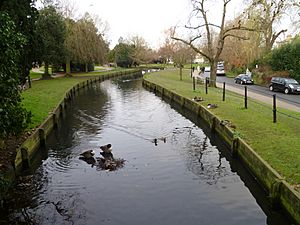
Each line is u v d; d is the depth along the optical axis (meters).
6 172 9.80
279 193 8.23
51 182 10.70
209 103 21.03
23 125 11.02
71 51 44.59
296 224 7.32
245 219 8.20
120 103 27.83
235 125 14.47
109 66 88.06
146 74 57.03
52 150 14.28
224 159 13.03
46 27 38.53
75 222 8.23
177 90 29.36
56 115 19.02
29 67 22.02
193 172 11.49
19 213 8.73
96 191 9.95
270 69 37.69
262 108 18.45
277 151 10.64
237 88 32.78
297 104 20.70
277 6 18.34
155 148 14.33
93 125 19.08
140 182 10.55
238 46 53.16
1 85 8.51
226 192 9.80
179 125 19.14
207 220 8.15
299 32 33.16
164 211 8.64
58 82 38.66
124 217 8.40
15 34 9.26
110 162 12.28
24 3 18.64
